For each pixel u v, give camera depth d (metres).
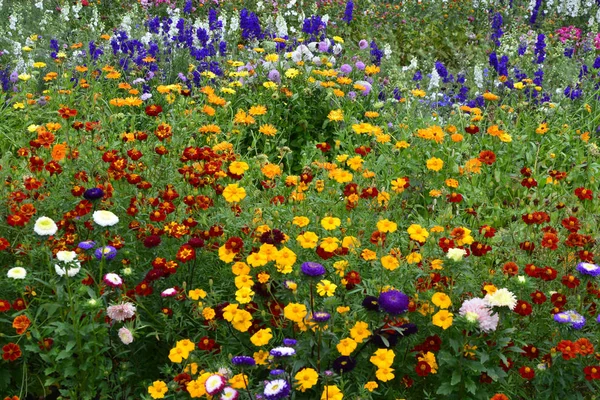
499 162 4.88
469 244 3.71
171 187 3.78
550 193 4.57
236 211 3.80
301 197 3.88
